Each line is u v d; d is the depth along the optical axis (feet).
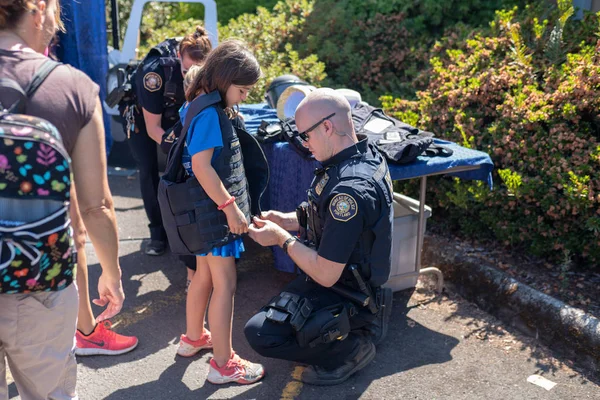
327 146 8.19
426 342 10.37
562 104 11.80
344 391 9.06
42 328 5.59
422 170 10.15
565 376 9.37
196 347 9.93
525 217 12.34
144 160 13.26
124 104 12.99
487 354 10.00
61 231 5.22
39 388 5.91
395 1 20.83
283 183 11.25
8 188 4.92
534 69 13.56
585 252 11.37
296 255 8.41
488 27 18.40
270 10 26.78
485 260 12.17
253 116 13.66
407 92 18.65
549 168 11.43
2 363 5.80
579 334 9.66
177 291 12.30
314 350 8.80
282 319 8.34
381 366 9.71
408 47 20.17
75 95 5.42
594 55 12.37
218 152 8.13
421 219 11.39
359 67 20.27
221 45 8.11
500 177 12.73
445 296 11.92
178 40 12.33
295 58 19.63
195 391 9.07
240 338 10.59
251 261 13.69
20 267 5.04
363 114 11.76
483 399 8.86
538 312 10.39
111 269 6.28
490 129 12.67
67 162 5.13
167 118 12.14
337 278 8.21
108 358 9.87
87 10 18.56
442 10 20.26
